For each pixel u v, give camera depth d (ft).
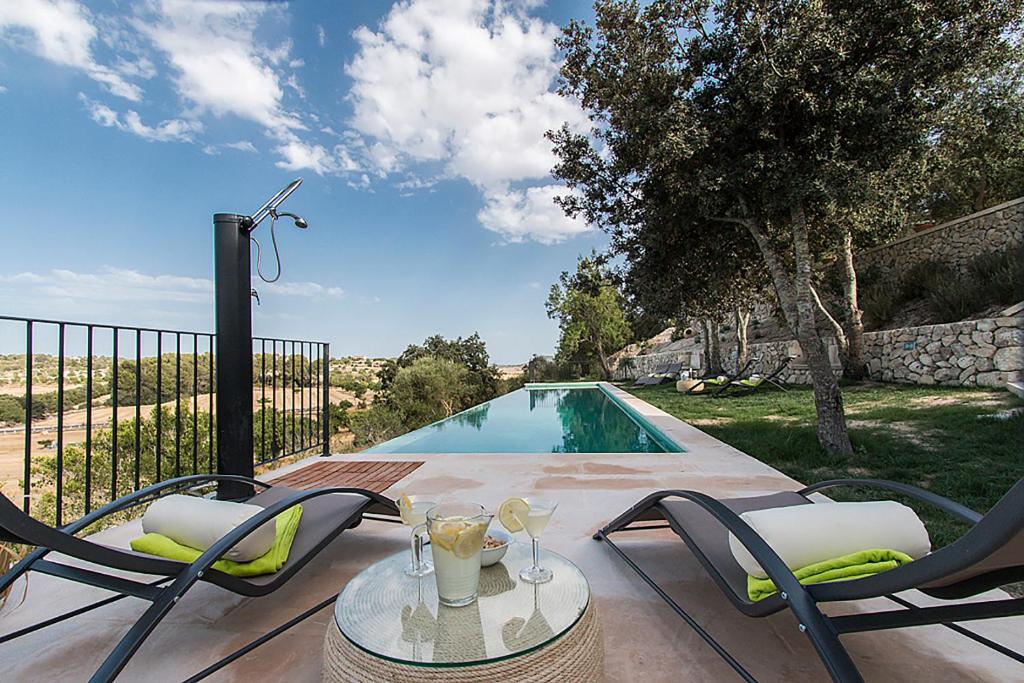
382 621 4.24
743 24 17.34
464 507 4.90
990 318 27.27
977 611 3.80
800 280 18.33
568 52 20.40
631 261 24.68
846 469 15.15
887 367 33.78
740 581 5.21
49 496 21.99
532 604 4.49
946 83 17.63
